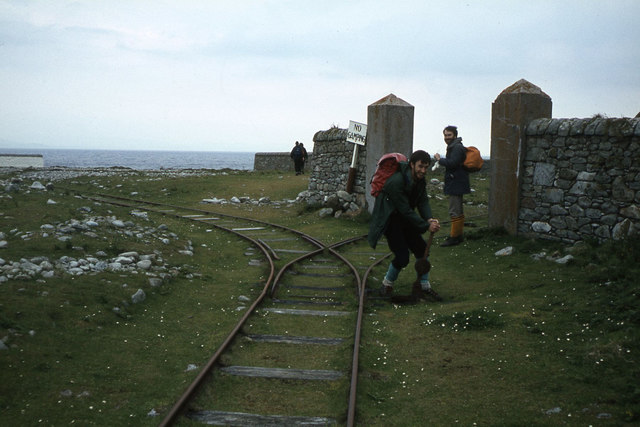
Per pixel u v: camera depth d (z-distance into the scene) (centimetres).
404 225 720
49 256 749
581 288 657
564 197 909
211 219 1571
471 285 773
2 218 930
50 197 1221
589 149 860
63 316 557
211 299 720
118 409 394
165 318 627
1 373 420
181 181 2431
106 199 1977
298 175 2727
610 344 477
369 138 1505
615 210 817
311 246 1157
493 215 1068
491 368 472
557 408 386
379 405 413
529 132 973
